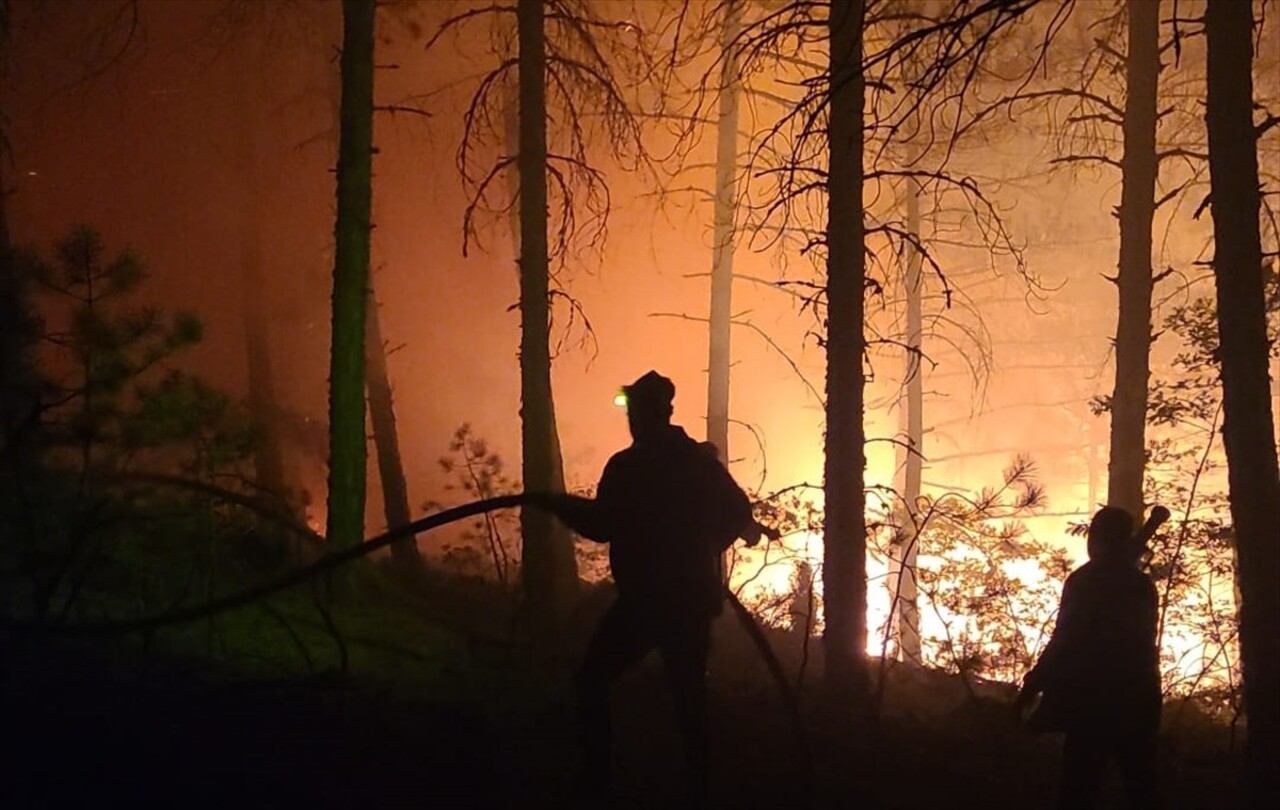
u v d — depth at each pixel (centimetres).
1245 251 735
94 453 736
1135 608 610
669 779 647
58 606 695
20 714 550
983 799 712
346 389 1067
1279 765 720
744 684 920
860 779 707
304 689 669
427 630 930
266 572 923
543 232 1151
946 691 1082
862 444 918
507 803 566
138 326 746
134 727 561
